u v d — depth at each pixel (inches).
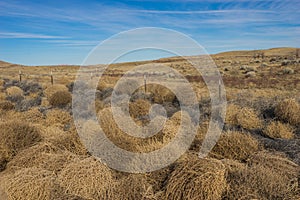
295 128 255.4
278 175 138.2
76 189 126.6
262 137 237.5
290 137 232.5
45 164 152.7
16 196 123.4
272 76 870.4
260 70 1101.7
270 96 459.5
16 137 186.9
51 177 135.0
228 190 128.8
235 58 2358.5
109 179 132.9
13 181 130.1
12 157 178.7
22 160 161.6
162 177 143.6
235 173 142.6
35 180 128.5
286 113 270.2
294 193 132.1
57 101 394.6
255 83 699.4
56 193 127.2
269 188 128.2
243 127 271.0
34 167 146.9
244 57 2509.8
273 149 200.7
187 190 123.7
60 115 306.2
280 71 986.7
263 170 137.9
